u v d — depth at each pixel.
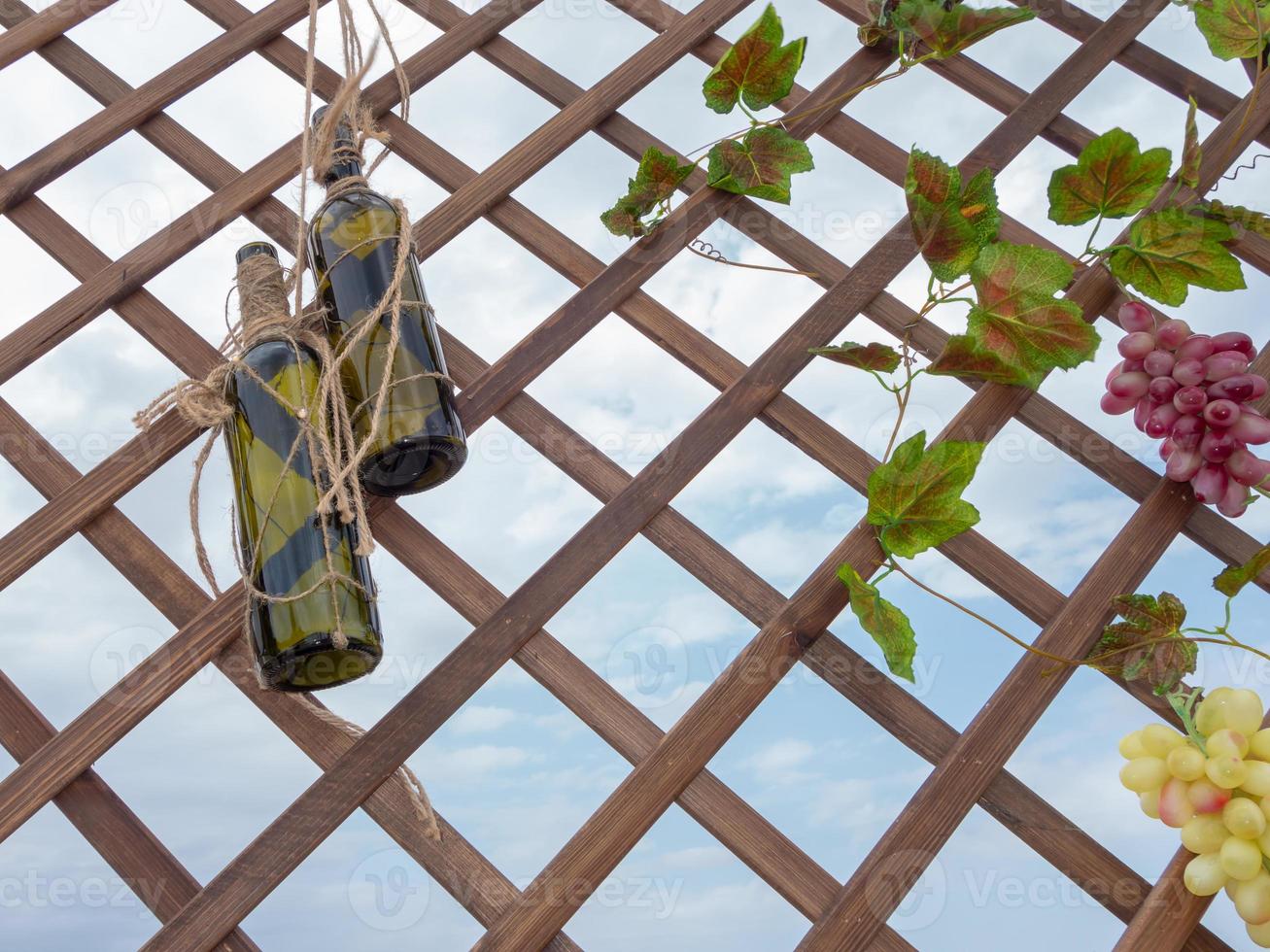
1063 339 0.72
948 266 0.75
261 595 0.61
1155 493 0.77
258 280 0.68
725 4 0.97
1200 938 0.66
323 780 0.67
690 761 0.68
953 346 0.74
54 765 0.66
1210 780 0.63
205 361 0.80
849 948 0.64
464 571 0.76
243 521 0.64
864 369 0.76
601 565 0.74
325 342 0.66
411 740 0.68
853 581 0.68
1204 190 0.88
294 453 0.64
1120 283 0.81
